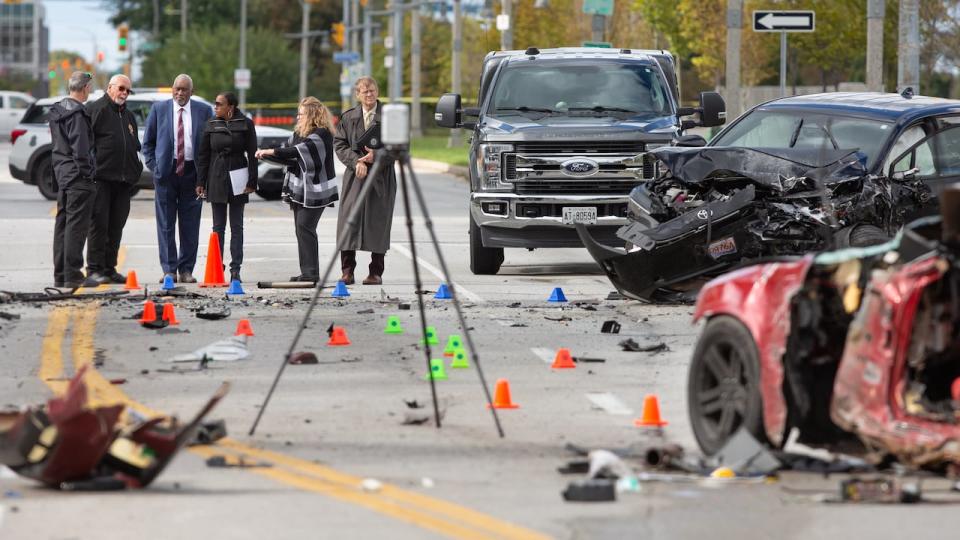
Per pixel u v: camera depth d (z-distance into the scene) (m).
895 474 22.56
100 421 21.50
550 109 53.19
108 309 42.03
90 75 46.97
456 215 79.06
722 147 42.31
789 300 22.45
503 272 53.25
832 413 22.36
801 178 40.62
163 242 48.84
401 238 65.44
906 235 21.86
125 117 48.06
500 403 28.45
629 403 28.88
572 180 51.03
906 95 46.03
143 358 34.06
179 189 48.84
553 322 40.00
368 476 22.77
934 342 21.64
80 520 19.88
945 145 43.09
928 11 102.94
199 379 31.36
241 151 48.00
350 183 47.78
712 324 23.94
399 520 19.97
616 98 53.53
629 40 153.50
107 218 48.06
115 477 21.97
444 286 44.78
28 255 57.03
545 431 26.27
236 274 48.31
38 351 34.97
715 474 22.34
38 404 28.16
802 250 41.31
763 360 22.59
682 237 41.28
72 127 46.56
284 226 71.19
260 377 31.59
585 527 19.64
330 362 33.53
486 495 21.50
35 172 88.19
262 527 19.58
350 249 47.81
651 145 51.09
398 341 36.53
